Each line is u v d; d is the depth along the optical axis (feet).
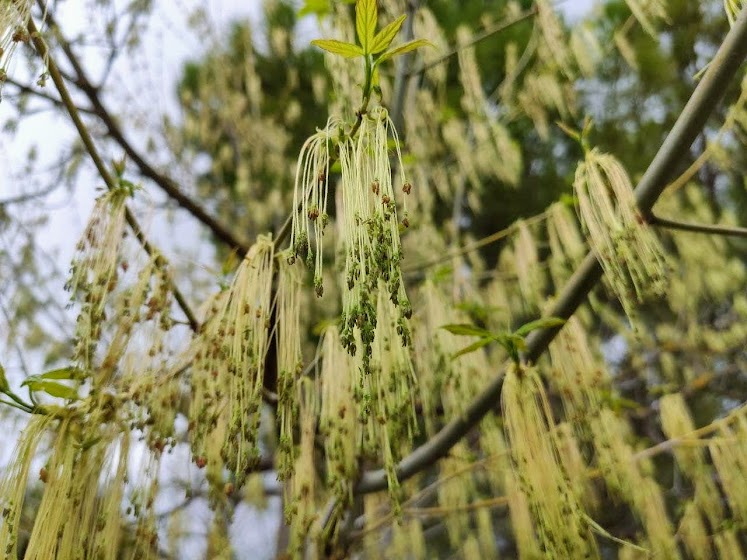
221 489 0.65
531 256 0.98
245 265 0.57
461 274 1.03
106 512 0.56
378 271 0.41
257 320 0.55
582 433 0.77
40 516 0.53
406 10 1.08
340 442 0.64
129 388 0.61
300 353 0.55
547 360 1.02
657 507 0.79
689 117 0.57
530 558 0.72
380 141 0.44
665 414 0.90
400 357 0.60
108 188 0.63
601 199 0.59
